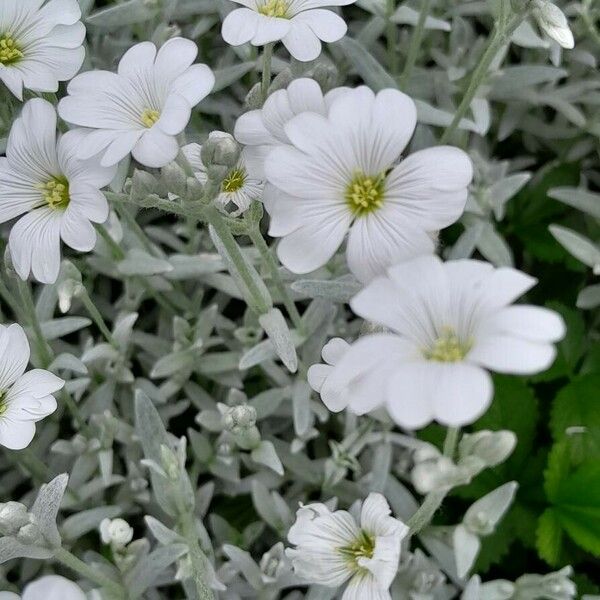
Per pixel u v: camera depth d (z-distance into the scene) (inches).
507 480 7.5
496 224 8.8
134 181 5.8
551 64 9.0
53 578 5.0
